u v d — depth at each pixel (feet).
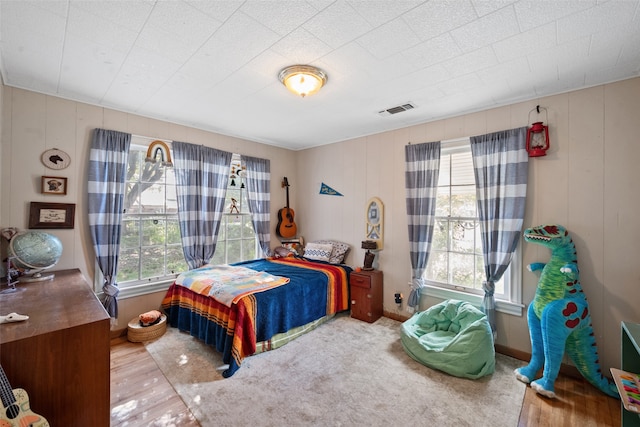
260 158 13.29
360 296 10.86
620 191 6.81
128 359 7.82
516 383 6.90
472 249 9.42
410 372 7.31
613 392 6.38
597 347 7.00
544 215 7.80
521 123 8.23
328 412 5.83
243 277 9.59
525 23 4.95
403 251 10.81
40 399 3.97
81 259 8.57
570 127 7.47
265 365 7.59
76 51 5.90
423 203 10.03
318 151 13.96
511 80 7.08
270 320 8.31
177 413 5.77
